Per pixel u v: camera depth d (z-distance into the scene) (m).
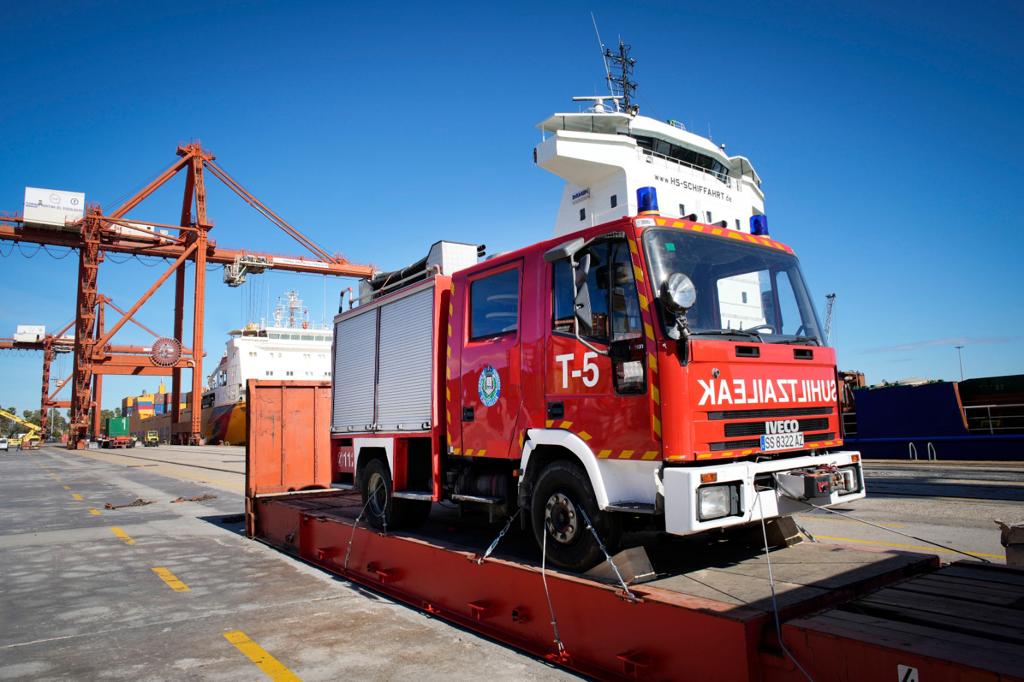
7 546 9.38
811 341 5.05
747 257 4.96
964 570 3.76
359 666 4.26
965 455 16.38
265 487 9.88
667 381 4.00
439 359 6.37
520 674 3.99
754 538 5.12
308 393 10.48
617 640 3.67
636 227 4.38
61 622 5.53
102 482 21.81
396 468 6.83
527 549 6.06
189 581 6.95
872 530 7.92
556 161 20.70
